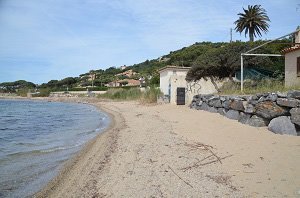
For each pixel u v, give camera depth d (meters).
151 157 9.29
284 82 17.52
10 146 13.32
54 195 6.89
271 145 8.93
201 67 25.69
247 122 12.41
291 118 9.87
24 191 7.30
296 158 7.58
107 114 29.23
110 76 132.25
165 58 113.25
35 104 63.66
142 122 18.58
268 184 6.26
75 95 88.50
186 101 27.55
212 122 14.48
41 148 12.66
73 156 10.80
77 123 23.17
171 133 13.23
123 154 10.05
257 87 18.06
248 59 23.72
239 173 7.07
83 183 7.48
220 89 25.75
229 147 9.40
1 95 117.25
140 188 6.72
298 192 5.77
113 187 6.93
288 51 18.23
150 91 35.34
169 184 6.83
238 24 58.09
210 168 7.70
